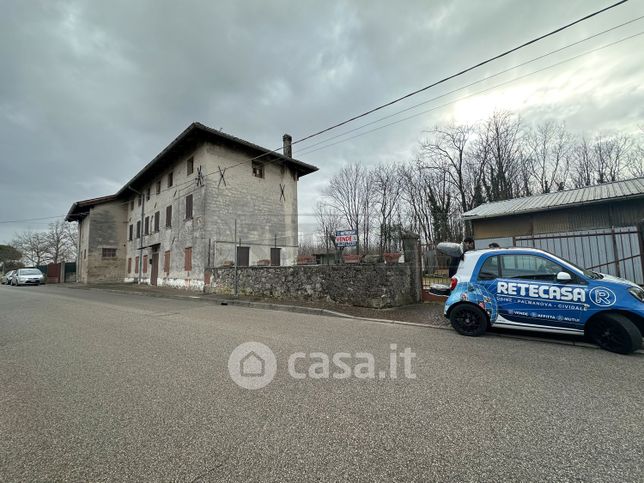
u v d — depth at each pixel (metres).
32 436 2.51
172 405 3.01
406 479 1.94
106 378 3.77
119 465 2.12
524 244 11.48
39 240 51.22
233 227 18.58
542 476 1.95
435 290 7.75
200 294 14.59
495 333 5.91
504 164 27.25
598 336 4.77
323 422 2.65
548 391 3.26
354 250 30.72
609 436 2.40
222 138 18.33
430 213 32.41
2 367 4.25
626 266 9.35
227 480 1.95
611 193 11.02
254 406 2.97
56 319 8.13
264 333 6.12
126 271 28.33
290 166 22.75
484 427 2.55
